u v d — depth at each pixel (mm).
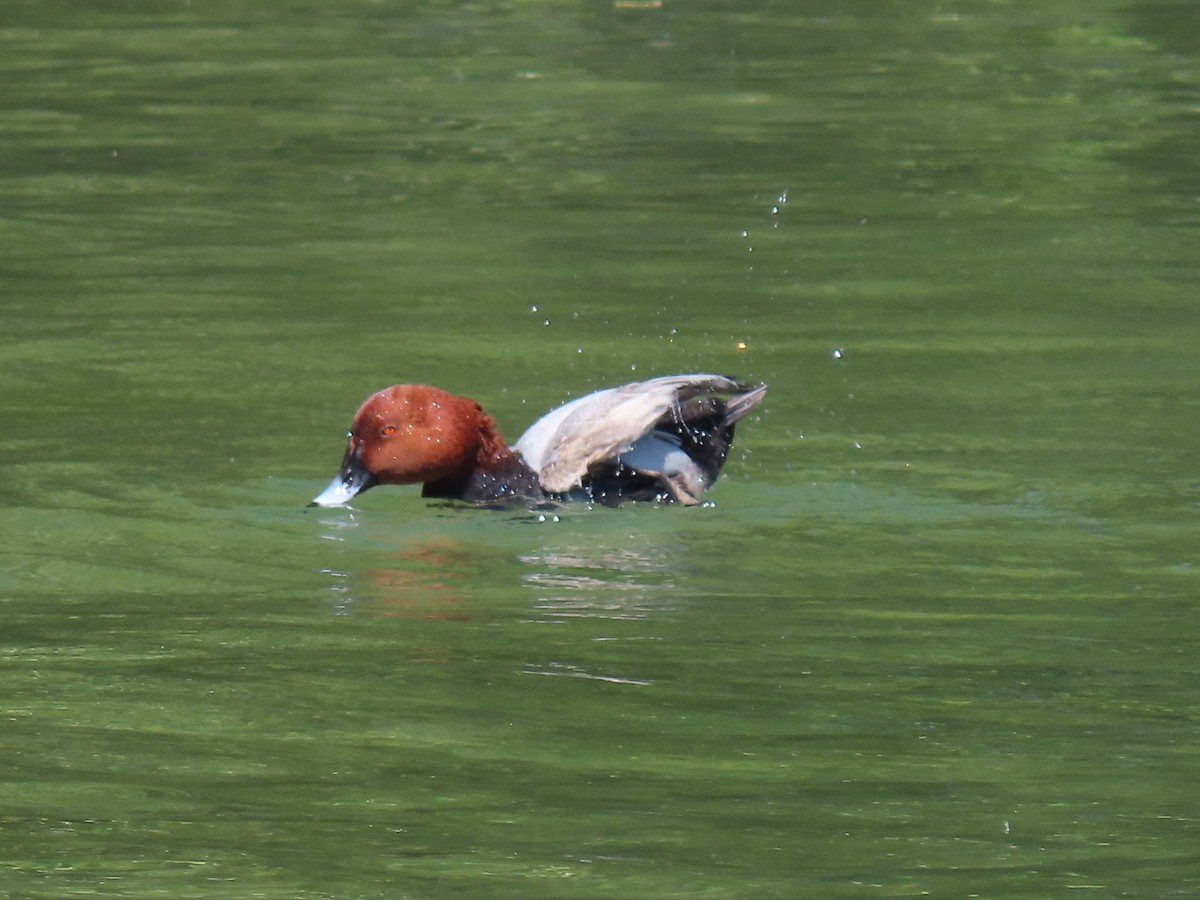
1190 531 13141
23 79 32625
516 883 7684
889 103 30594
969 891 7594
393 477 14148
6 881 7711
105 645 10938
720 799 8562
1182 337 18656
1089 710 9781
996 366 17688
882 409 16328
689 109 30266
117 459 15016
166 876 7750
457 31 37000
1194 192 25109
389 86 32031
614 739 9367
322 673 10414
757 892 7582
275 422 16109
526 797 8602
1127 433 15508
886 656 10680
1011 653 10734
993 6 39094
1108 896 7543
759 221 23703
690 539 13188
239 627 11289
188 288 20672
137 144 27938
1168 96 30906
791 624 11320
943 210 24234
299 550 13008
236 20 38312
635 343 18672
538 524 13594
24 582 12242
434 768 8961
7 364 17828
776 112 29984
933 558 12672
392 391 14227
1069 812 8438
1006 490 14109
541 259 22031
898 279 21109
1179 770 8938
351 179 25953
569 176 26062
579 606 11727
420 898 7543
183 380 17359
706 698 9961
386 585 12195
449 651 10805
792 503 13945
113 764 9016
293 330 19078
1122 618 11375
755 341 18703
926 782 8781
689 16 38500
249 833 8203
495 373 17688
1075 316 19531
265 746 9273
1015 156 27109
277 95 31391
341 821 8320
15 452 15172
